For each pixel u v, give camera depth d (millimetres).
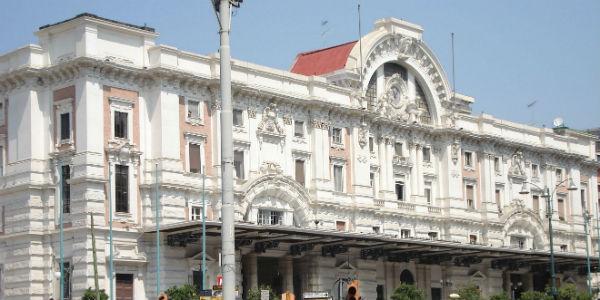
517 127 112250
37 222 74000
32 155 74500
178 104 77312
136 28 76125
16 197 75125
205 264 73000
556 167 117938
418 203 98438
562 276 114062
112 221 72562
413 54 99938
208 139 79500
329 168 88875
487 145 106938
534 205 113312
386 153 96000
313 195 86812
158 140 75688
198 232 74375
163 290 73938
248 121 82375
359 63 93375
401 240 85125
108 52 74188
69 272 72062
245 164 81562
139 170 75250
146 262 74188
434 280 98188
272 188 82750
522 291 110250
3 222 76000
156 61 76312
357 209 90312
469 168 104688
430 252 94375
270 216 83562
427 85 101375
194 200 77250
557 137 118688
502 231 106875
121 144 74062
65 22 73875
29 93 75125
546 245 112875
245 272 81438
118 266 72688
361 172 91938
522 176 111625
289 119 86250
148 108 76438
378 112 94188
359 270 89562
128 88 75312
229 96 33219
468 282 100562
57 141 74312
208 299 47562
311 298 48156
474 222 103250
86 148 71812
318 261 85500
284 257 83812
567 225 117875
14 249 74562
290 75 86750
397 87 98875
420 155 100125
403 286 84812
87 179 71375
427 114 102000
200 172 78438
